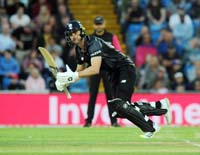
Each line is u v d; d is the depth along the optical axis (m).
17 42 54.66
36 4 56.84
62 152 24.33
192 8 60.25
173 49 56.38
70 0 61.66
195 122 47.62
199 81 54.97
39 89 51.69
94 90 40.72
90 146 26.80
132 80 28.30
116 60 28.19
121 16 60.41
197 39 58.06
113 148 25.97
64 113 46.81
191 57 57.00
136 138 31.05
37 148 25.91
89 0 61.88
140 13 58.53
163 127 41.75
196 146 26.91
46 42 54.38
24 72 53.25
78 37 27.25
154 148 26.02
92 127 40.38
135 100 47.28
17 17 55.59
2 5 56.38
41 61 53.19
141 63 55.69
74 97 46.84
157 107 30.02
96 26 39.69
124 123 46.50
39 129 38.34
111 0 62.34
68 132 35.34
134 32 58.25
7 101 46.84
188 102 47.66
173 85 54.28
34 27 55.59
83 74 27.22
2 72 52.59
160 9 58.53
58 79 27.38
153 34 57.78
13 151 24.66
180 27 58.38
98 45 27.41
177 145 27.33
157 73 53.97
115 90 28.88
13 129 38.59
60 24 55.75
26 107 46.88
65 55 53.75
